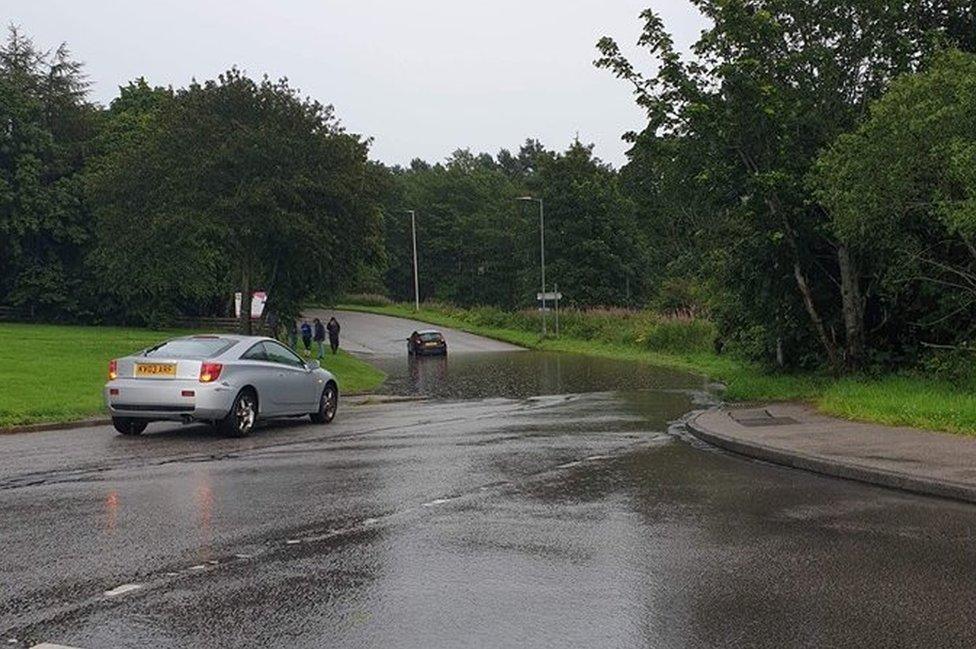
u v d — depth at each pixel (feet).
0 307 189.37
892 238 54.03
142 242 106.93
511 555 21.48
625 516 25.80
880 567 20.36
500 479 31.94
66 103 200.34
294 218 99.91
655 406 62.13
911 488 29.35
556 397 71.92
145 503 27.32
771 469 34.14
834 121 60.39
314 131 106.93
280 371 47.91
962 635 15.97
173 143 102.63
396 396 74.49
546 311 204.33
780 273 66.23
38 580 19.31
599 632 16.15
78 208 188.96
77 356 89.66
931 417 41.70
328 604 17.79
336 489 29.84
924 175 48.62
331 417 52.80
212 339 47.29
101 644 15.57
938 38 57.62
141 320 197.06
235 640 15.81
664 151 62.44
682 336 143.23
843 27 59.82
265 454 38.19
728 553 21.65
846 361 62.54
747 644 15.56
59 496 28.37
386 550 21.94
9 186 181.06
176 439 43.57
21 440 42.86
